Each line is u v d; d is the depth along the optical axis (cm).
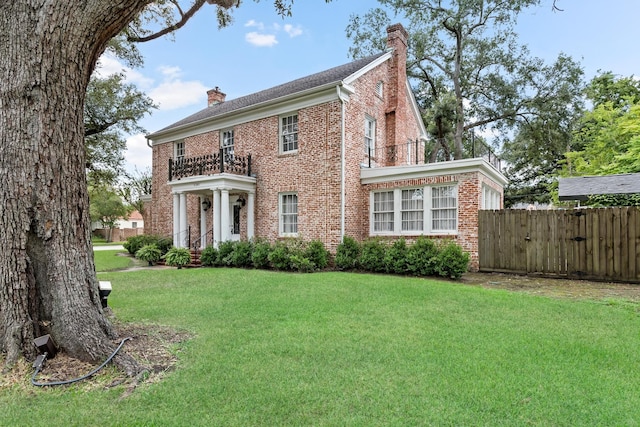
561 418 256
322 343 411
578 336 440
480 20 2197
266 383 309
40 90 355
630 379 321
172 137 1753
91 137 2016
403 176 1208
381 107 1473
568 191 1165
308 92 1236
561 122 2248
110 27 382
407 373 330
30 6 347
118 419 254
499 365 349
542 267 972
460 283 858
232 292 721
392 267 1012
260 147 1406
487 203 1230
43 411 266
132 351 380
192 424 248
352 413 262
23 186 351
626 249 866
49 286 361
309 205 1265
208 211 1599
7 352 345
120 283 852
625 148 1719
